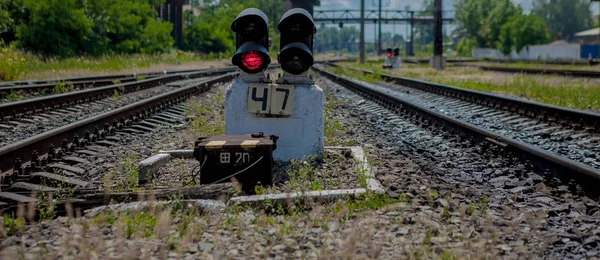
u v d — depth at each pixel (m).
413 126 10.02
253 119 6.62
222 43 67.81
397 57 39.78
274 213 4.62
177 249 3.61
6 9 36.09
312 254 3.54
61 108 12.34
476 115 11.91
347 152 7.19
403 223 4.22
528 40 83.88
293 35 6.61
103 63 31.86
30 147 6.66
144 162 5.96
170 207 4.30
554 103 13.95
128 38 48.81
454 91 15.86
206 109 12.34
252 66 6.54
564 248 3.83
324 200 4.79
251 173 5.33
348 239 3.68
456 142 8.20
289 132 6.63
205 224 4.10
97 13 43.62
